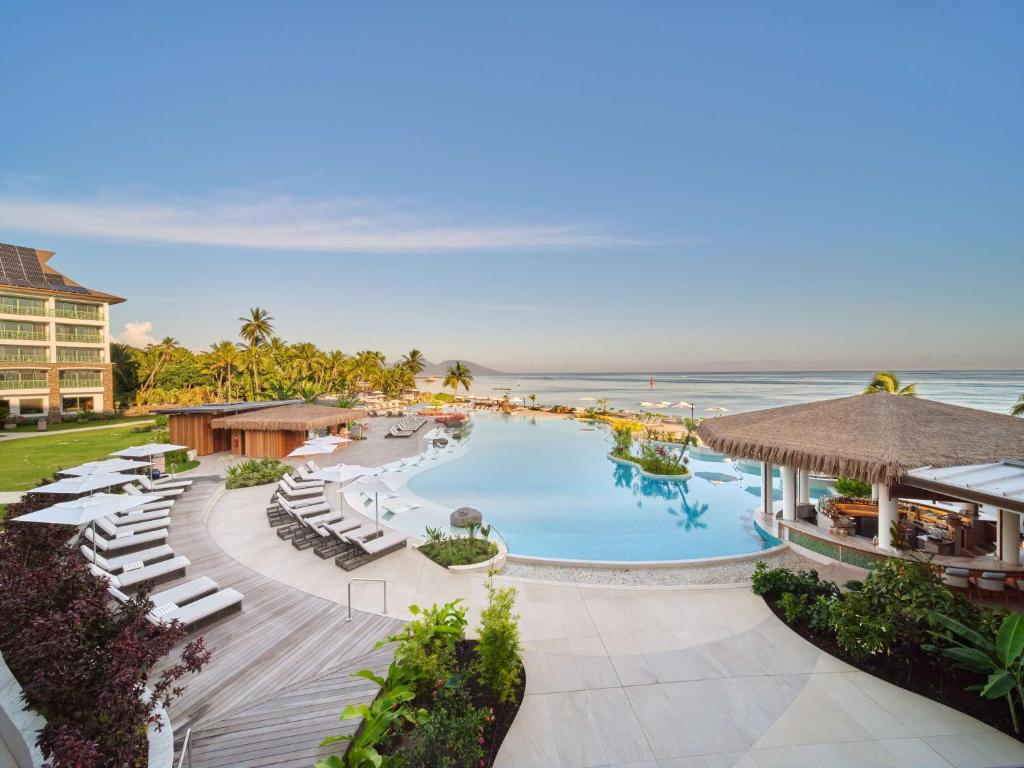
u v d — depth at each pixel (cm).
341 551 1259
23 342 4453
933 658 749
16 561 878
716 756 590
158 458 2138
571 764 578
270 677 736
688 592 1046
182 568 1093
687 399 9250
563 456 3012
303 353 8356
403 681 657
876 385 3080
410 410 6003
